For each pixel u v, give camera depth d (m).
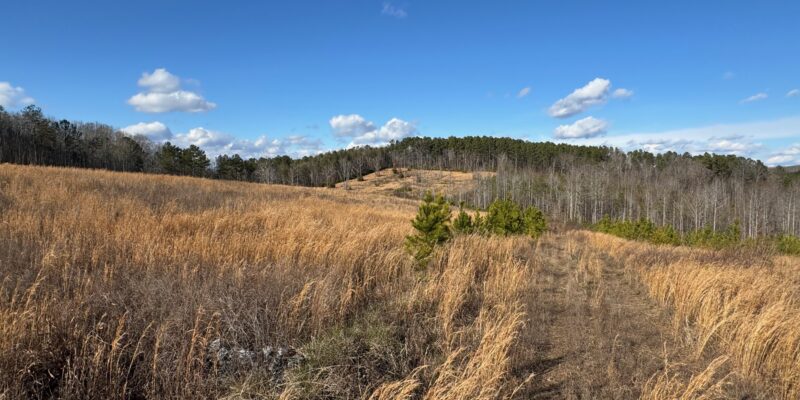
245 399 3.37
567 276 9.30
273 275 5.69
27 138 50.97
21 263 5.27
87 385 3.35
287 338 4.38
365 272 6.94
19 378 3.16
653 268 9.09
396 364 4.13
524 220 17.00
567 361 4.68
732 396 4.00
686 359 4.86
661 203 58.72
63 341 3.64
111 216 9.28
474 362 4.04
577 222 51.31
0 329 3.40
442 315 5.35
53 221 8.14
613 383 4.16
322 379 3.70
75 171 23.81
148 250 6.23
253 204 16.30
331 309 5.09
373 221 14.89
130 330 3.91
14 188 12.66
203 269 5.84
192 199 16.33
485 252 9.40
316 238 8.41
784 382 4.25
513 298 6.70
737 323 5.39
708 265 8.77
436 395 3.55
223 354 3.94
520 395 3.90
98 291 4.43
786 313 5.35
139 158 61.72
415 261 7.98
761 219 53.62
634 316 6.47
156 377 3.51
